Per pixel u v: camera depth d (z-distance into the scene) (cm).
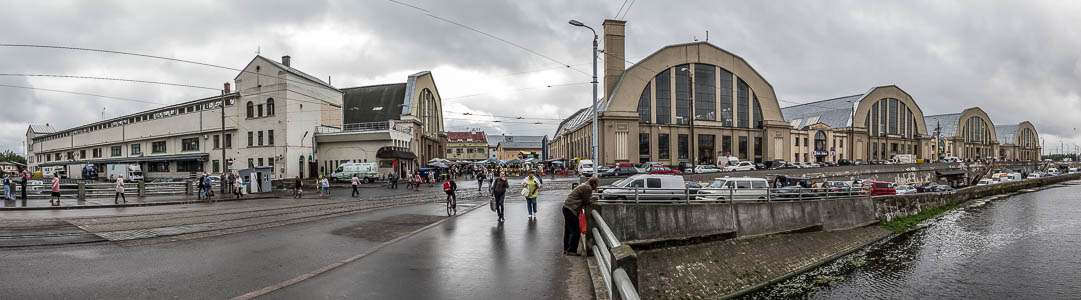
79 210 1981
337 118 5606
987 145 12238
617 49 6406
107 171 5659
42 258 908
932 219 2995
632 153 6238
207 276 791
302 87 4938
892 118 9269
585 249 997
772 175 4256
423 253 1014
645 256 1548
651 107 6525
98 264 863
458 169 6788
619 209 1574
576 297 704
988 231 2622
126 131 6344
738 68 7050
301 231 1316
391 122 5188
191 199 2619
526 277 819
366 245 1102
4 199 2356
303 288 728
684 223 1750
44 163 7706
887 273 1836
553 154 13175
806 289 1641
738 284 1611
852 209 2544
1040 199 3988
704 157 6750
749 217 2016
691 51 6725
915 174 5925
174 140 5644
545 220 1612
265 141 4778
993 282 1711
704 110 6819
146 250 1004
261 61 4847
